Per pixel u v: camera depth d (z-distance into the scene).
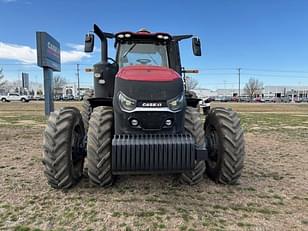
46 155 3.60
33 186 3.91
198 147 3.35
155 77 3.42
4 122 12.70
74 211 3.12
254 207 3.29
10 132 9.34
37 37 10.25
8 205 3.26
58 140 3.60
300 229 2.77
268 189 3.90
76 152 3.97
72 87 79.31
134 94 3.28
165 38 4.53
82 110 5.22
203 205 3.32
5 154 5.97
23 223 2.83
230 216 3.04
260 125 12.34
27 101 47.69
